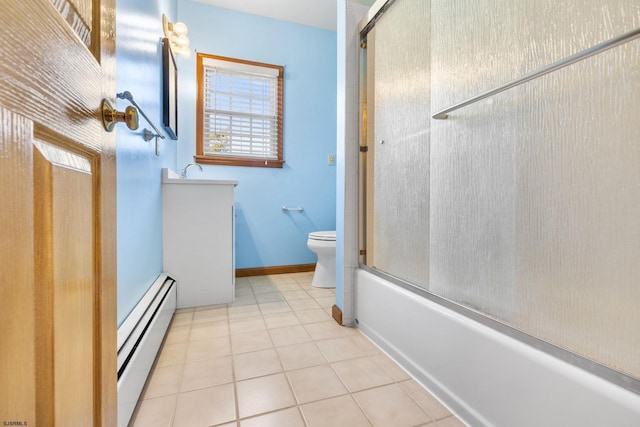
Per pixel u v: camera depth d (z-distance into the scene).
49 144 0.36
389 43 1.49
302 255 2.93
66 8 0.41
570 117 0.73
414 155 1.31
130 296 1.15
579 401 0.64
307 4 2.59
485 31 0.98
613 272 0.64
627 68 0.62
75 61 0.42
